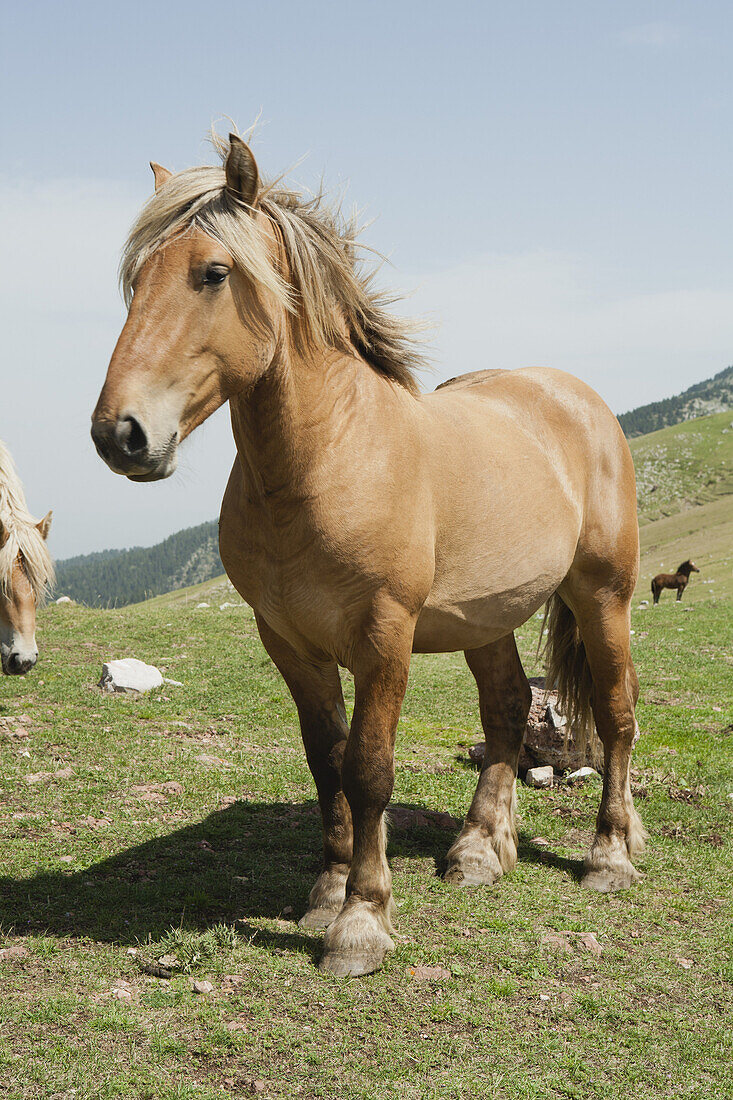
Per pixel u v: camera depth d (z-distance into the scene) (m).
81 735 6.64
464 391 4.56
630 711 4.71
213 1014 2.95
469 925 3.87
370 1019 3.01
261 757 6.50
